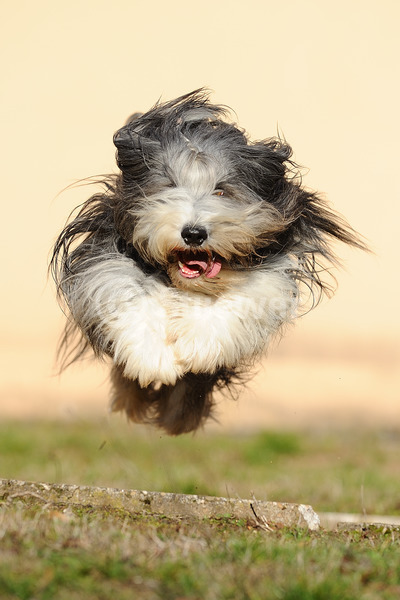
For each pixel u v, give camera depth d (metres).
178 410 10.00
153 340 8.33
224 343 8.33
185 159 8.77
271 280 8.72
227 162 8.88
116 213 8.91
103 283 8.59
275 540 6.57
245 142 9.20
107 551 5.85
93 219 9.28
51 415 20.16
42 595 5.15
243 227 8.41
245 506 7.56
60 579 5.35
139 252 8.71
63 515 6.85
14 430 18.02
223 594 5.29
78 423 18.98
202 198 8.55
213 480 12.72
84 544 5.95
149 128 9.17
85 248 9.17
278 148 9.37
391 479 13.72
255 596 5.28
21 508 6.96
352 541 7.15
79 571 5.49
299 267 9.20
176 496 7.62
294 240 9.26
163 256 8.48
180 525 6.95
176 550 5.99
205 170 8.75
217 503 7.58
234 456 16.33
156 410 10.23
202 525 7.02
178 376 8.69
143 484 11.79
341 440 18.62
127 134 9.12
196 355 8.26
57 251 9.45
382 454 17.14
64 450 16.08
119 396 10.39
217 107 9.52
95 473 12.60
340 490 11.84
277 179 9.15
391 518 9.61
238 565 5.78
